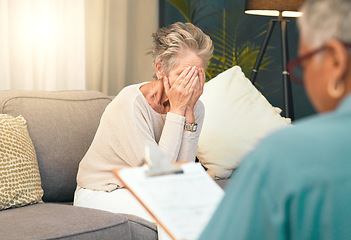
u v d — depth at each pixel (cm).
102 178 199
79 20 370
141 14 412
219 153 241
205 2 419
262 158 59
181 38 186
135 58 413
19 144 190
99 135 200
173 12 428
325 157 55
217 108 247
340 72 59
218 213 63
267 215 57
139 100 192
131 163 191
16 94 216
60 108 220
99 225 164
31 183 189
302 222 55
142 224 179
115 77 404
